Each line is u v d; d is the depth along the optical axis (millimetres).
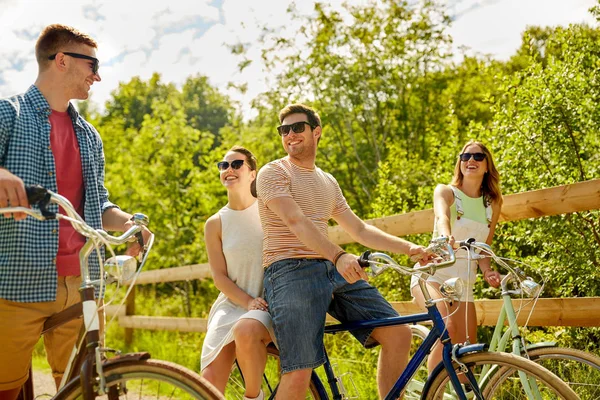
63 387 2223
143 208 13430
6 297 2639
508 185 5336
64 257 2797
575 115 5043
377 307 3088
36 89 2859
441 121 11961
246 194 3658
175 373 2148
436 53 11875
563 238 4648
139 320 8477
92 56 2926
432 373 2838
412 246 3068
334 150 12094
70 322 2922
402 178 8500
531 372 2541
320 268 3012
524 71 5547
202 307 10953
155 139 13398
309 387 3117
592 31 6000
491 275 3697
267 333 3064
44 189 2104
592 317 3648
